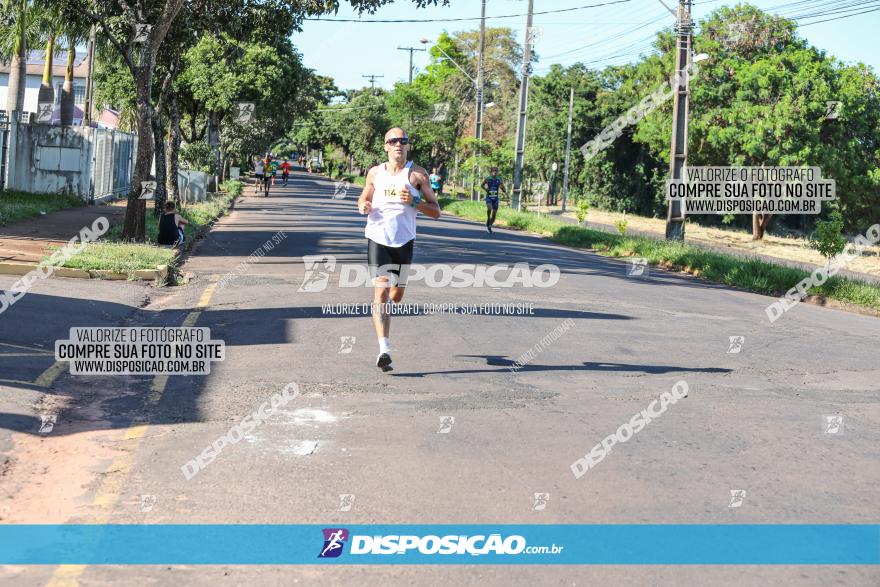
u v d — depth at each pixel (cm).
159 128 2122
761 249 4072
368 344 962
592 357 951
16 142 3011
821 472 588
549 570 421
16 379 732
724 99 4859
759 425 702
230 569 411
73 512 472
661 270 2284
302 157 17138
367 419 672
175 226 1811
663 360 959
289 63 4931
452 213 4781
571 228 3244
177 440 606
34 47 3756
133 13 1855
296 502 497
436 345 971
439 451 598
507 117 8612
